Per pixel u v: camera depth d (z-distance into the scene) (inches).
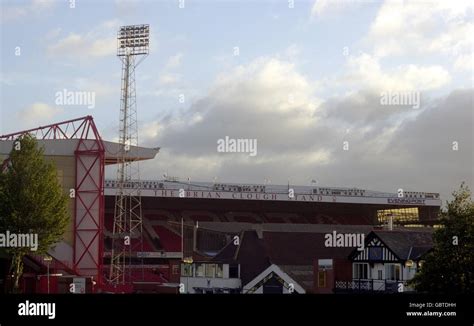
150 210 5826.8
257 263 3036.4
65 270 3577.8
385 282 2299.5
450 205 1812.3
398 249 2336.4
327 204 6235.2
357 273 2449.6
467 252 1769.2
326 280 2502.5
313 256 3068.4
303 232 3176.7
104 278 3956.7
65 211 3038.9
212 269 3095.5
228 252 3181.6
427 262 1808.6
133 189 5378.9
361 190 5989.2
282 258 3029.0
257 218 6151.6
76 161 3929.6
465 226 1776.6
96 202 3937.0
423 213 6328.7
